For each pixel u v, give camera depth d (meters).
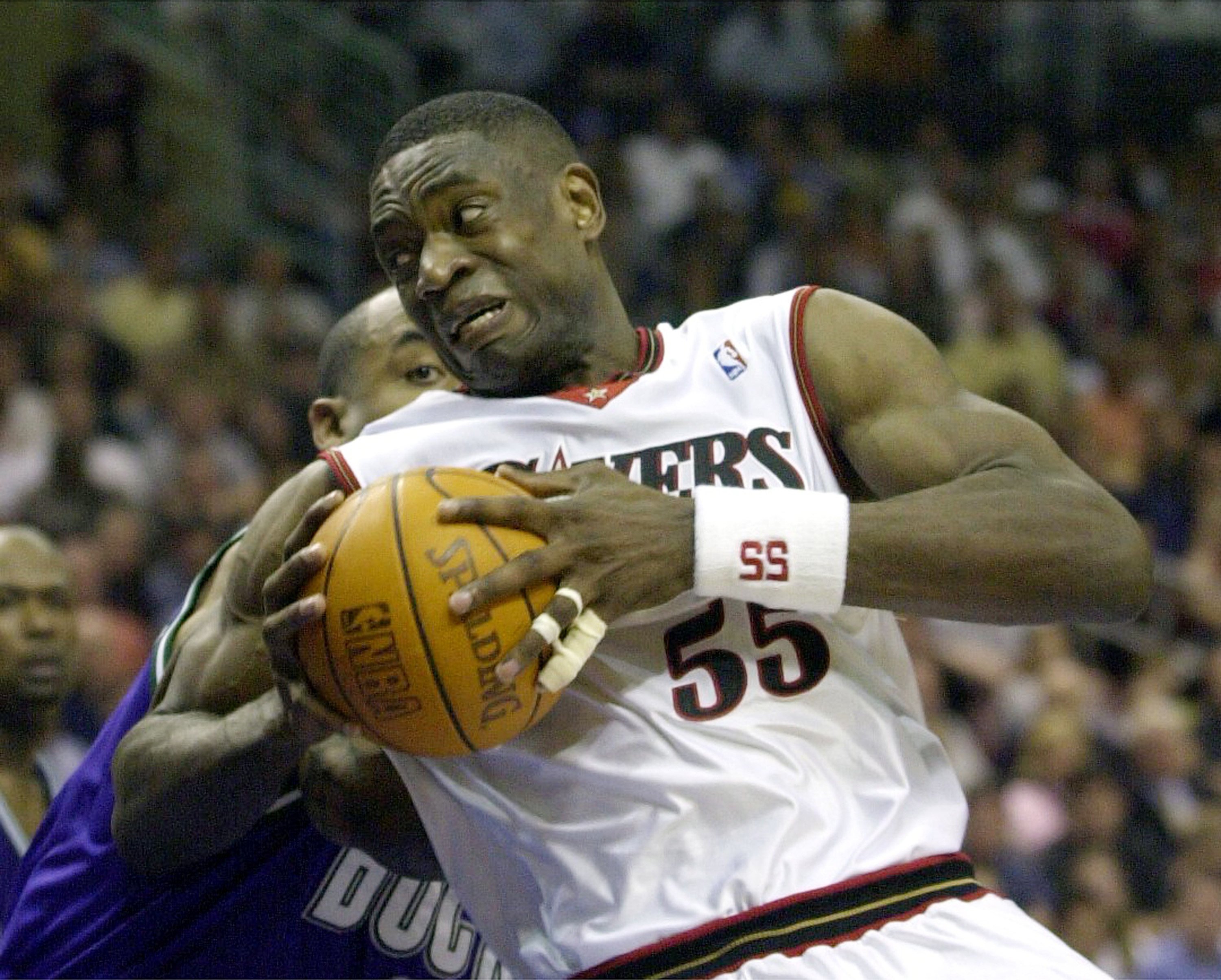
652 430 2.70
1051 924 7.25
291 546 2.48
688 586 2.48
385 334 3.52
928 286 11.30
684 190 12.14
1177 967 7.09
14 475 8.14
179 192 11.09
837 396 2.69
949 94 13.72
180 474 8.19
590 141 11.80
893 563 2.46
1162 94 14.45
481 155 2.67
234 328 9.75
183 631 3.12
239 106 11.70
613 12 13.01
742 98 13.02
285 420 9.25
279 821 3.25
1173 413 10.88
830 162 12.82
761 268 11.48
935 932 2.51
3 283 8.91
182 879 3.22
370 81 12.56
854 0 14.01
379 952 3.36
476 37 13.04
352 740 3.01
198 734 2.76
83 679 6.63
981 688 8.31
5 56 11.16
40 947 3.30
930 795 2.66
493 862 2.74
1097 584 2.49
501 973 3.45
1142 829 7.68
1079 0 14.51
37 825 4.43
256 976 3.32
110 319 9.49
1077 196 13.30
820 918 2.48
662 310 11.16
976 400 2.67
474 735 2.42
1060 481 2.54
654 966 2.48
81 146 10.51
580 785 2.59
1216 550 10.00
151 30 11.79
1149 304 12.50
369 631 2.37
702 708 2.58
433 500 2.42
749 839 2.51
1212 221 13.38
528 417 2.71
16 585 4.43
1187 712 8.77
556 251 2.70
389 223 2.68
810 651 2.64
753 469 2.67
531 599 2.40
